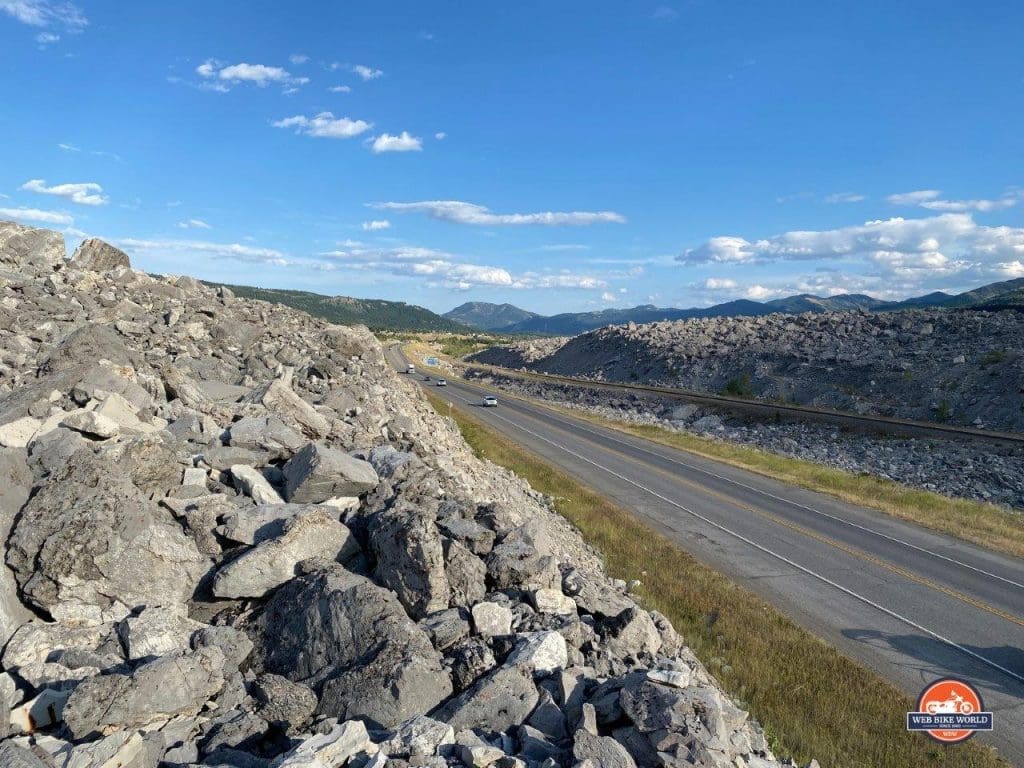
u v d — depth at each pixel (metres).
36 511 6.79
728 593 14.76
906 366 54.06
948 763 8.79
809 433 42.00
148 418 10.79
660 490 26.70
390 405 20.38
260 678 5.89
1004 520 23.42
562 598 8.40
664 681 5.85
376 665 5.99
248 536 7.82
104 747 4.54
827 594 15.32
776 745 8.89
